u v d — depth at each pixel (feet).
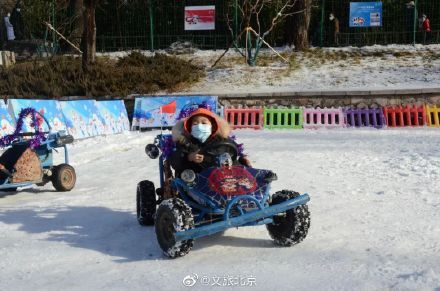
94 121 54.65
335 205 23.25
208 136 18.83
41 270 16.39
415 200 23.79
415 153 36.24
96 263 16.85
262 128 58.90
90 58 72.59
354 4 85.71
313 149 40.34
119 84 67.92
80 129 52.16
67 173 29.96
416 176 28.94
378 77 70.13
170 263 16.48
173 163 18.85
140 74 69.31
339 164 33.63
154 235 19.84
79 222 22.18
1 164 27.55
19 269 16.56
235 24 84.74
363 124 59.57
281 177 29.99
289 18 86.89
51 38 94.58
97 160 40.34
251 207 16.94
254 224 16.96
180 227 16.15
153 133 55.52
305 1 84.02
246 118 59.98
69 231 20.81
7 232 20.90
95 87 67.15
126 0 94.32
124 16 94.84
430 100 60.80
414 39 84.69
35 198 27.99
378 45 85.97
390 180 28.32
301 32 84.53
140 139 50.03
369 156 36.06
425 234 18.52
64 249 18.44
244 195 16.70
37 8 93.04
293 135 50.78
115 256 17.53
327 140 45.88
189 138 18.95
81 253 17.95
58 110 50.11
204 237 19.19
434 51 79.71
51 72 70.18
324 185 27.63
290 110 59.67
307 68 75.51
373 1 89.56
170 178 19.26
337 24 87.66
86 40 72.23
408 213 21.53
